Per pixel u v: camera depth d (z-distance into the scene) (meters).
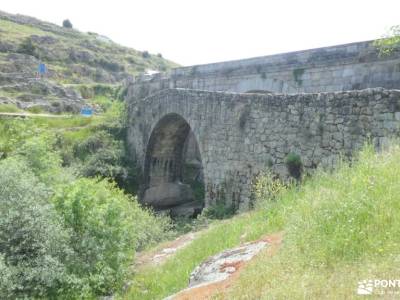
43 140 17.64
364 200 5.23
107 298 8.73
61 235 9.20
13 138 21.23
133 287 8.59
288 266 4.66
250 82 19.95
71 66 56.06
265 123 12.26
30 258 8.72
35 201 9.62
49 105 36.06
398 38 10.61
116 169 23.97
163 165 24.95
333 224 5.14
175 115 20.14
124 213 11.38
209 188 15.12
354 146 9.30
